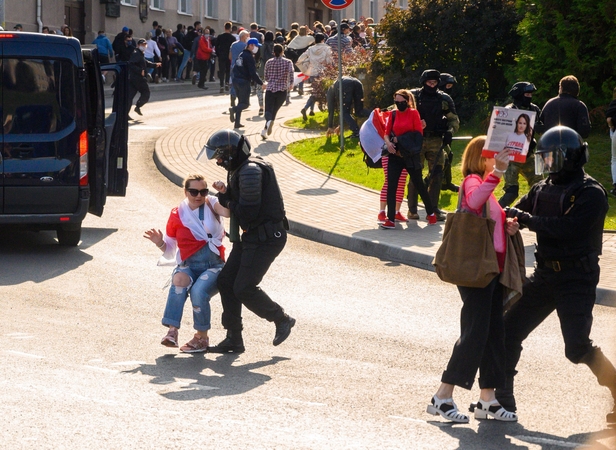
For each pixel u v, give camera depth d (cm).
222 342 870
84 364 812
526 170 1373
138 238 1416
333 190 1730
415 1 2345
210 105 3158
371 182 1792
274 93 2262
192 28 4178
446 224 675
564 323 668
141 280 1163
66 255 1302
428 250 1288
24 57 1303
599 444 624
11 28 3519
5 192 1292
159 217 1573
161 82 4047
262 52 3031
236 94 2475
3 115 1295
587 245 666
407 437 630
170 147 2166
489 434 644
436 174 1497
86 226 1496
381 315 1018
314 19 6088
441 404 672
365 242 1352
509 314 702
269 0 5572
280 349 882
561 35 2075
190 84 4091
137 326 959
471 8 2286
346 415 678
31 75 1305
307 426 648
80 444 596
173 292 865
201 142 2238
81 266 1234
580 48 2097
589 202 653
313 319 997
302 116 2655
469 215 665
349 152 2058
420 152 1420
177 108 3055
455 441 626
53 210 1311
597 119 2081
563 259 667
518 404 719
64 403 688
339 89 2125
